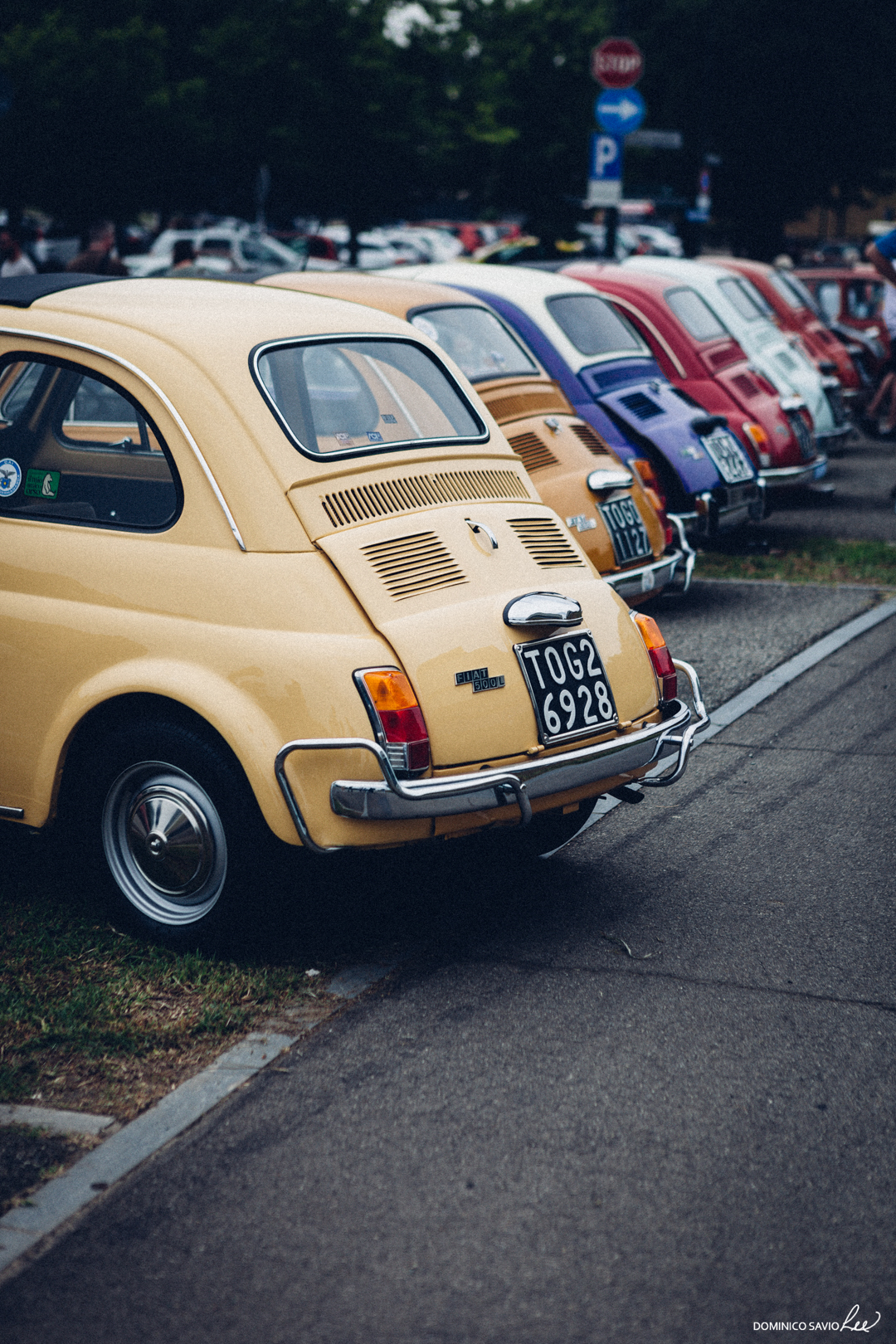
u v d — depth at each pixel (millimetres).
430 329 7820
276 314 4785
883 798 5922
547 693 4367
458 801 4086
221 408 4316
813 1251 3043
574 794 4484
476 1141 3443
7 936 4570
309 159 19750
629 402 9031
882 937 4633
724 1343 2771
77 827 4559
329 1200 3209
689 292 11695
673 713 4879
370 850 4148
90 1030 3953
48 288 4957
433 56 22344
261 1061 3812
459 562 4441
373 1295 2902
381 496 4457
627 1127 3504
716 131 31781
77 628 4367
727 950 4535
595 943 4582
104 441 4473
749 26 30750
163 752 4277
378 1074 3752
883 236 13008
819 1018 4082
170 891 4414
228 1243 3066
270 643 4082
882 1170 3336
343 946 4531
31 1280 2949
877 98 30766
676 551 8180
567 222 24125
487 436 5078
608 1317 2840
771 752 6531
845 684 7543
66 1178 3293
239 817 4168
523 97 23219
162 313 4617
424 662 4129
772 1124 3523
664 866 5258
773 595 9648
